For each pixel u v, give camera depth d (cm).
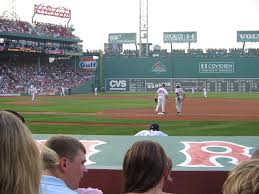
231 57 9025
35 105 4444
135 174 332
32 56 8688
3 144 245
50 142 407
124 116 3111
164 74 9150
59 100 5566
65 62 9262
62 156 396
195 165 645
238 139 843
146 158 330
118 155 692
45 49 8119
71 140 409
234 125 2512
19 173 242
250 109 3969
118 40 10125
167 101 5175
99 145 770
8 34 7450
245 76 9000
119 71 9238
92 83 8956
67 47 9081
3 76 7894
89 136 844
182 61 9094
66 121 2702
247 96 7025
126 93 8438
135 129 2312
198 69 9094
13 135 249
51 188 333
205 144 789
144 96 6869
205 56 9088
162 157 337
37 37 8081
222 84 9062
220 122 2695
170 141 812
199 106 4406
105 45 10206
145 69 9188
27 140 254
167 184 602
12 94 7494
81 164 407
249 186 233
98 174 611
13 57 8550
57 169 375
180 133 2144
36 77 8294
